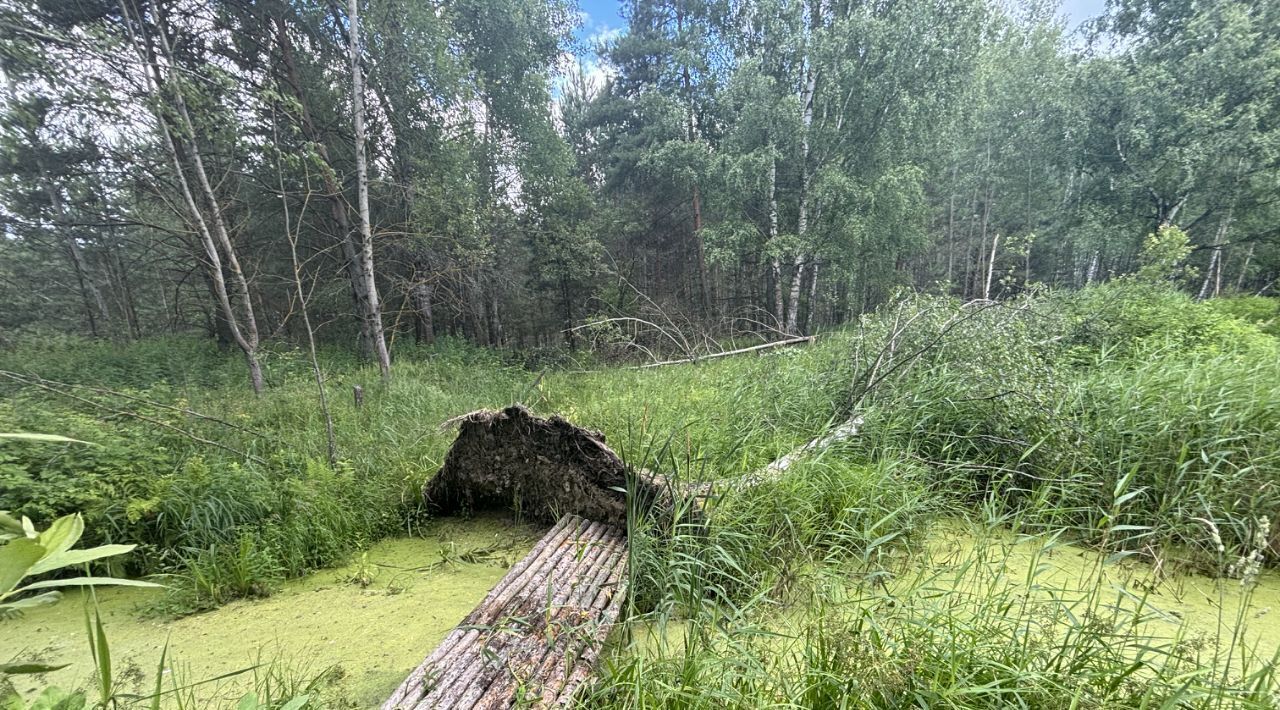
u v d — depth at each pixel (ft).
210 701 7.22
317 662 8.12
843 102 42.80
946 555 10.21
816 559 9.86
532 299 53.62
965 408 13.89
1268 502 9.55
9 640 8.79
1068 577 9.27
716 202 48.16
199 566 10.52
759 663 6.34
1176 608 8.41
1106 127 49.52
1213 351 16.94
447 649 7.39
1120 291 25.05
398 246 35.17
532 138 45.21
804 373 19.57
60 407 16.11
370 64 31.48
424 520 13.24
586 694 6.63
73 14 23.24
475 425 12.40
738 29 48.08
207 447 15.43
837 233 44.01
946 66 40.88
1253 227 45.29
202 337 42.42
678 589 7.95
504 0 40.11
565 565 9.50
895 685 5.76
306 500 12.33
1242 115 41.88
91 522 10.98
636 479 9.82
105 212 33.63
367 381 26.43
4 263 44.80
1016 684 5.85
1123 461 11.26
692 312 55.21
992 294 66.90
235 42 30.96
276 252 41.09
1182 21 47.65
